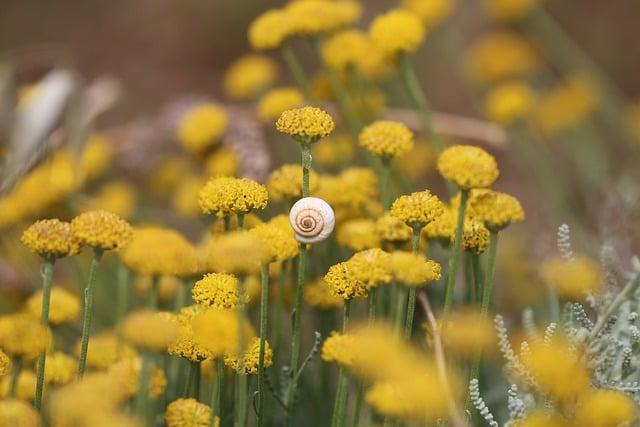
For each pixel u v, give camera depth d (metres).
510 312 0.76
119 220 0.56
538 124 0.96
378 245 0.62
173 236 0.61
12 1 1.44
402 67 0.71
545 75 1.16
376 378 0.55
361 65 0.74
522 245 0.79
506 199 0.57
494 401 0.65
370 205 0.66
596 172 0.92
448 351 0.58
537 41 1.11
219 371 0.56
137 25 1.43
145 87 1.36
